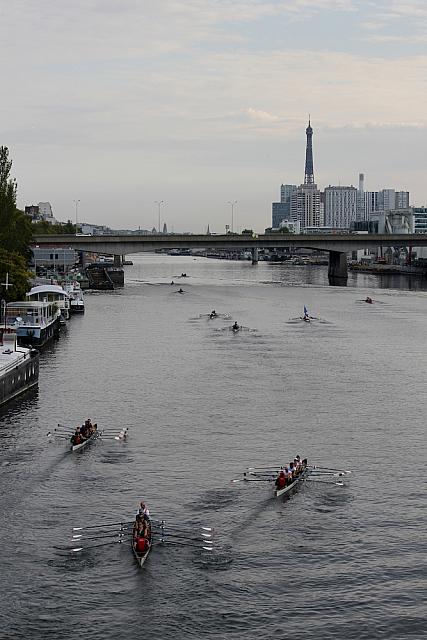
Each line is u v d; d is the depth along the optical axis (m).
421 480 95.12
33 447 105.31
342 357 170.00
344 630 66.25
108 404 127.44
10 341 160.88
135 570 74.12
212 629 66.19
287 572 74.12
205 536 80.31
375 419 119.75
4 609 68.31
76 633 65.50
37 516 84.19
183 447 106.00
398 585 72.25
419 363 163.50
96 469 97.44
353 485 93.38
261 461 100.81
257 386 140.25
